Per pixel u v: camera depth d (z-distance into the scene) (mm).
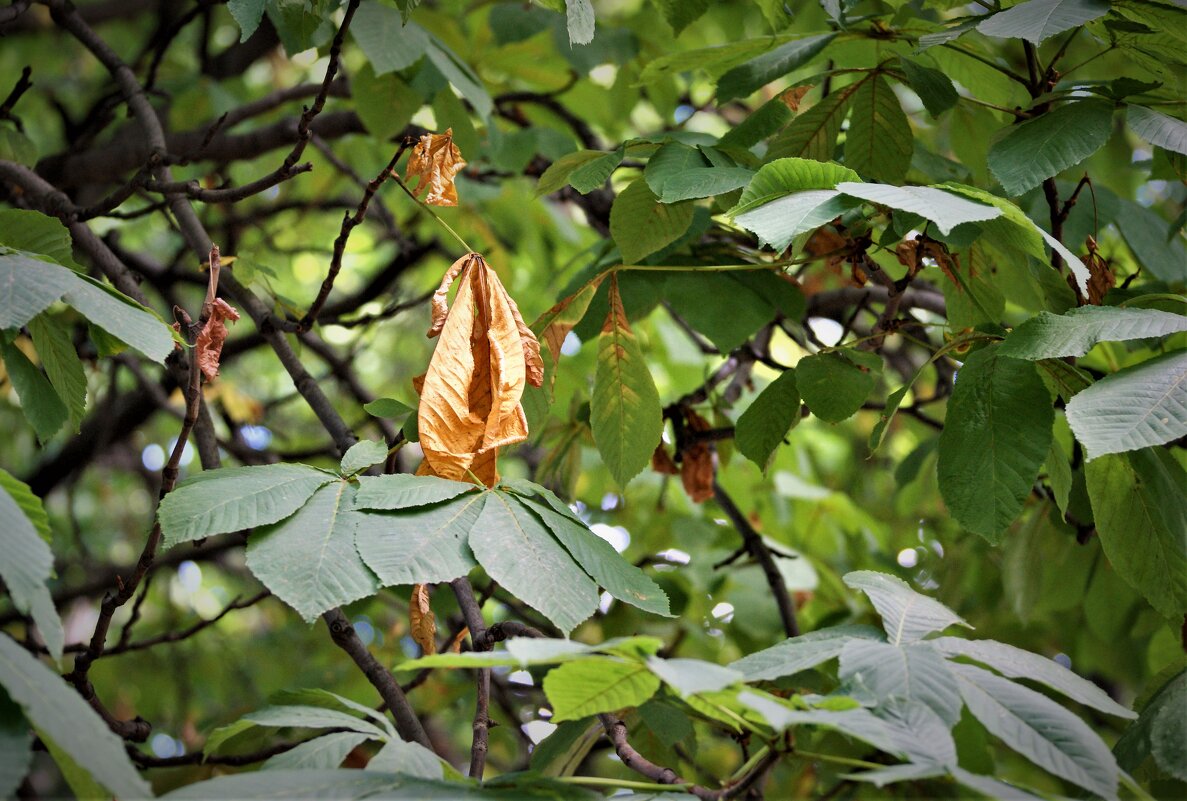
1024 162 1573
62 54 3361
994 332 1625
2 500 1348
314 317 1716
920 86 1656
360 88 2031
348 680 2367
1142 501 1570
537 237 2605
